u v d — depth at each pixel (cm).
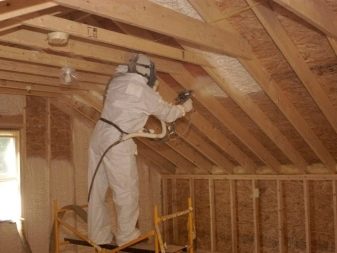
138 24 256
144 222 637
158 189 662
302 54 330
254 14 300
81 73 423
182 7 306
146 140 565
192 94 392
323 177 502
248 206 578
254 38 326
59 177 562
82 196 582
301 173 520
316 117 412
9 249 495
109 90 344
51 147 556
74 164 573
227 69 370
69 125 575
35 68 398
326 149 467
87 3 231
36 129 545
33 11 238
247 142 480
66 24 274
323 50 319
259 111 421
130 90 327
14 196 529
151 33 361
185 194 639
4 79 419
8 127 517
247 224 580
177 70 388
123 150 333
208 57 358
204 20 304
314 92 356
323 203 515
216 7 302
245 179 571
